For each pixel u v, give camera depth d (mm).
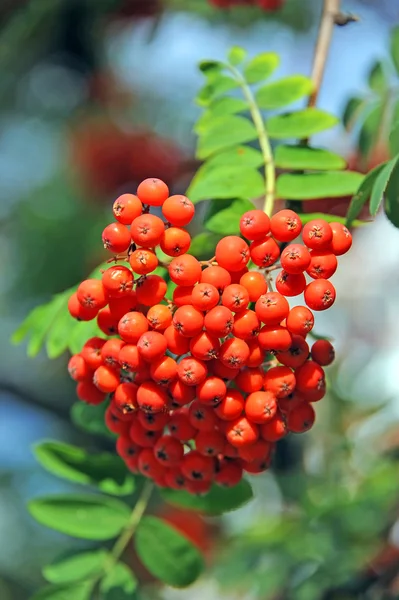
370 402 923
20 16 1047
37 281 1263
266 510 936
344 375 931
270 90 628
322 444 896
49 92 1257
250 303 561
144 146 1234
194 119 1269
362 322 1425
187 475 560
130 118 1278
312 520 783
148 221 534
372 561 752
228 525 942
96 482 622
